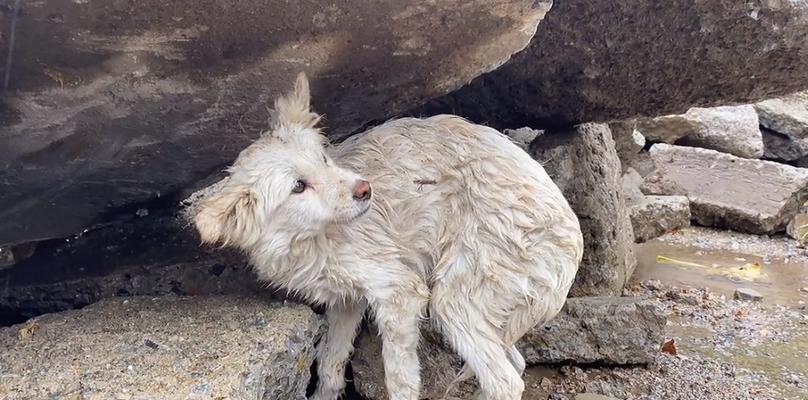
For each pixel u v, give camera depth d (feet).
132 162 3.64
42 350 3.29
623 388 4.51
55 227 4.14
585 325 4.64
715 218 7.91
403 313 3.56
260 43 3.04
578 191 5.11
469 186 3.57
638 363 4.69
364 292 3.56
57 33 2.76
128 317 3.61
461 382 4.29
